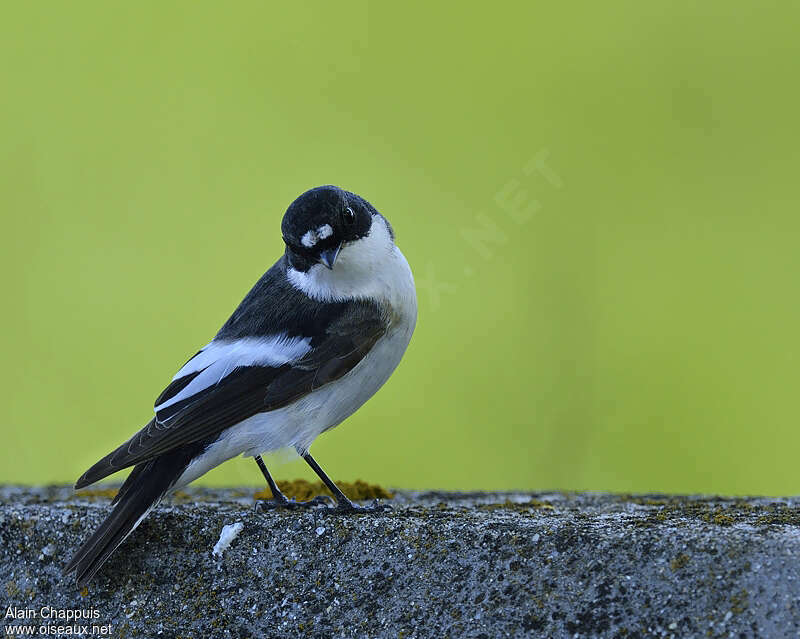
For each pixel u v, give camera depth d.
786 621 5.94
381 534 7.12
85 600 7.34
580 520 7.09
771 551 6.23
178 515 7.58
